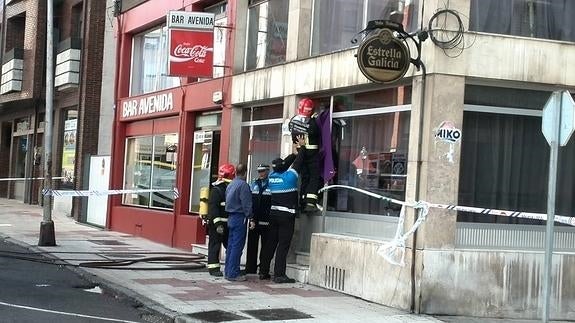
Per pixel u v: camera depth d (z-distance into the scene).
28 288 9.98
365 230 10.36
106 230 19.11
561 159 9.95
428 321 8.53
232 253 11.11
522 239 9.68
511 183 9.67
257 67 13.72
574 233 9.91
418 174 9.11
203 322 8.02
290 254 11.78
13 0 27.45
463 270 9.05
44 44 25.19
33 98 25.22
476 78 9.24
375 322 8.34
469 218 9.45
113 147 19.59
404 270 9.13
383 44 9.13
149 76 18.59
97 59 21.61
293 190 11.04
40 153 27.22
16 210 24.16
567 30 9.99
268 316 8.45
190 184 15.96
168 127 17.16
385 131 10.19
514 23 9.74
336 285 10.40
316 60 11.27
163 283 10.65
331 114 11.23
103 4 21.69
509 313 9.20
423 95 9.14
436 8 9.07
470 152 9.48
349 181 10.89
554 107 7.55
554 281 9.35
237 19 14.09
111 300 9.59
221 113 14.88
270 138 13.05
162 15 17.23
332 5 11.73
